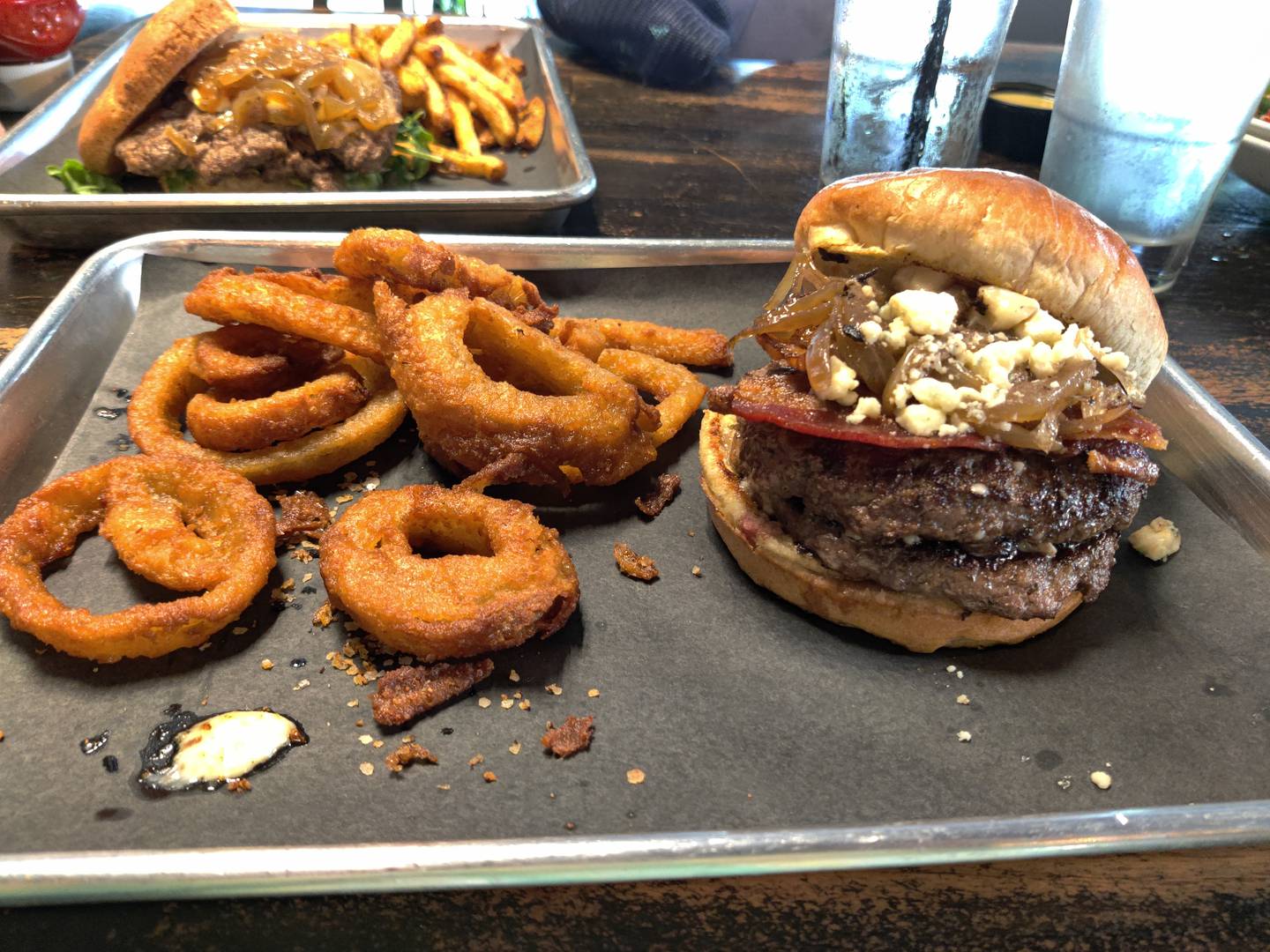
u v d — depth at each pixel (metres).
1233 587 0.28
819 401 0.24
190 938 0.19
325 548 0.26
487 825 0.21
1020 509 0.23
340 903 0.20
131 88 0.43
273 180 0.46
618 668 0.25
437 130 0.53
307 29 0.59
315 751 0.23
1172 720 0.25
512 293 0.32
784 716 0.24
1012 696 0.25
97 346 0.33
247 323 0.31
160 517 0.26
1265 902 0.21
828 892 0.20
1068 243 0.24
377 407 0.31
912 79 0.45
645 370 0.33
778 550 0.26
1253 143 0.49
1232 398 0.37
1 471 0.28
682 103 0.65
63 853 0.19
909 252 0.25
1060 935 0.20
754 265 0.39
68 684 0.24
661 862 0.19
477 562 0.26
